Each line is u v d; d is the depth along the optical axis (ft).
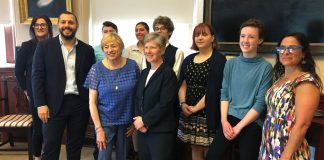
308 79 4.60
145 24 9.10
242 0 8.48
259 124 6.10
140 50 8.82
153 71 6.40
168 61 7.63
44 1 10.50
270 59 8.34
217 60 6.77
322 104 7.30
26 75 8.69
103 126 6.75
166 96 6.17
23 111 10.87
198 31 6.93
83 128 7.74
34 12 10.61
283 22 7.95
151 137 6.32
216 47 7.20
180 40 10.28
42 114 7.14
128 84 6.57
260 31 6.06
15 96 10.80
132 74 6.68
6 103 10.57
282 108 4.90
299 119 4.57
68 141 7.74
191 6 10.02
